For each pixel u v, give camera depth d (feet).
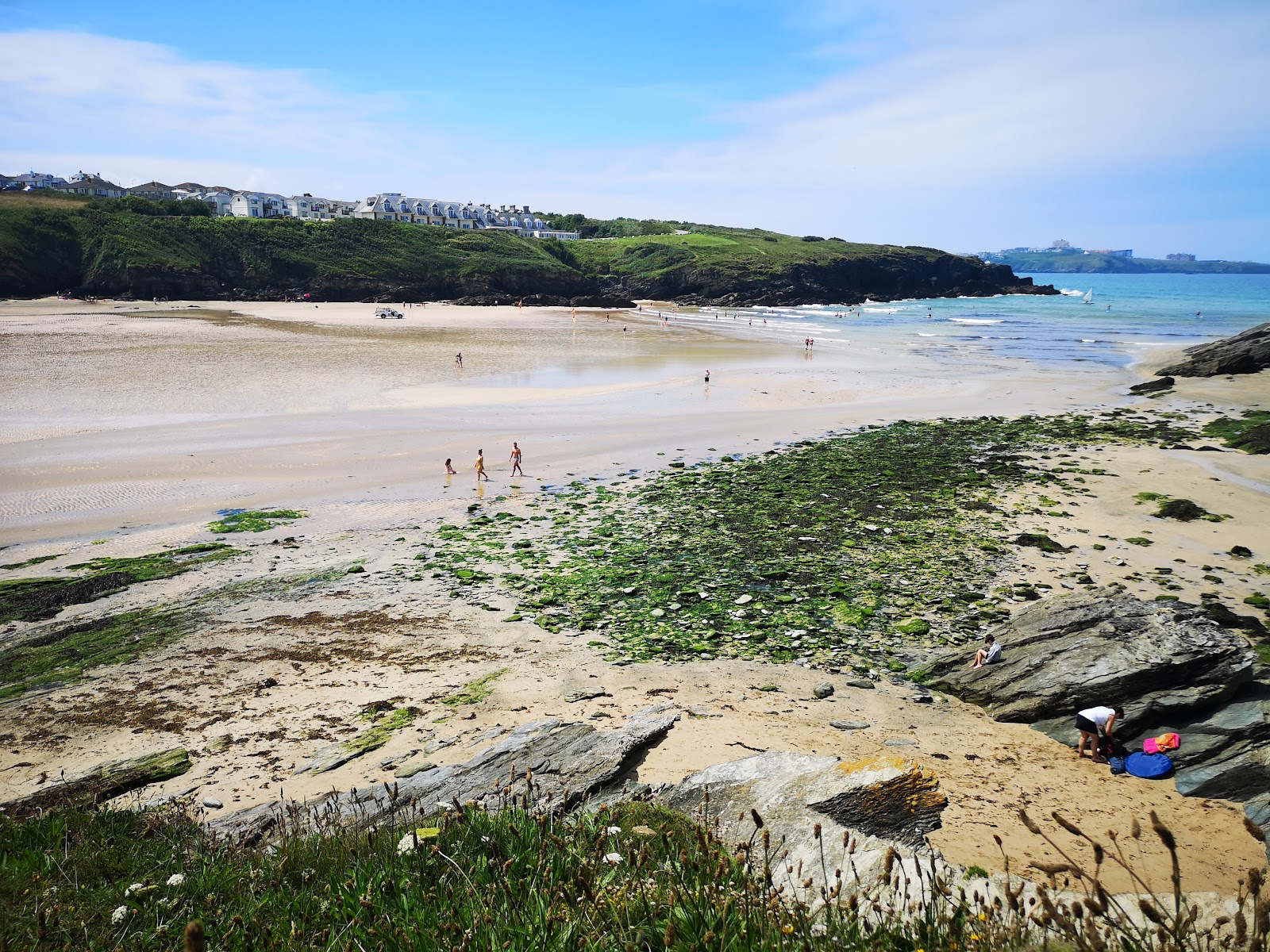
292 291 437.17
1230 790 40.16
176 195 611.88
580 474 116.26
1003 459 120.06
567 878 19.70
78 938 19.77
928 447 129.59
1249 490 101.14
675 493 105.91
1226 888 31.86
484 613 69.36
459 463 121.70
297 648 62.59
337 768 43.42
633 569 79.66
